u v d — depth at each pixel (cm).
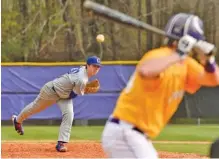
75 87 2117
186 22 991
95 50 4009
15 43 3938
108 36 4009
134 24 1002
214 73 1036
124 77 3847
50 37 4000
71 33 4022
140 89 979
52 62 3953
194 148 2553
